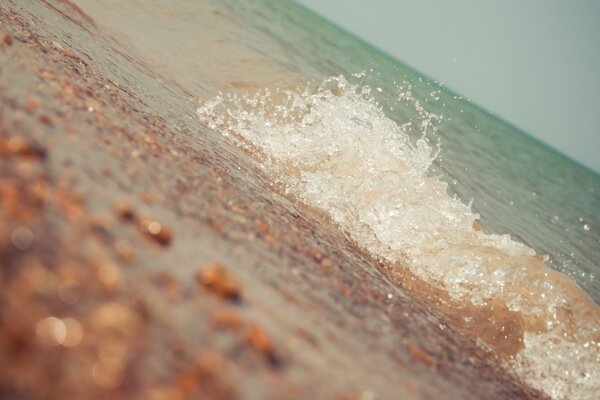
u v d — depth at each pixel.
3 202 1.26
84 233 1.35
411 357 2.10
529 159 24.36
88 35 5.42
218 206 2.38
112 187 1.74
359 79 13.08
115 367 1.00
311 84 7.91
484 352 3.19
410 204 4.69
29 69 2.44
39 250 1.18
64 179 1.56
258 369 1.26
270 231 2.57
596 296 5.78
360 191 4.72
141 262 1.39
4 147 1.51
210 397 1.07
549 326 3.80
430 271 4.18
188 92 5.94
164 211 1.85
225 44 9.38
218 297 1.47
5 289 1.03
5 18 3.35
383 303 2.67
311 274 2.33
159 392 1.00
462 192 8.29
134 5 9.48
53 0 6.18
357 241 4.21
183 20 10.07
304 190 4.57
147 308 1.22
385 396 1.54
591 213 15.98
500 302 3.99
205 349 1.21
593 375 3.44
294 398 1.23
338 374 1.50
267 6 26.34
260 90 7.20
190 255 1.61
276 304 1.71
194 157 3.03
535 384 3.18
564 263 6.83
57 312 1.05
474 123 24.48
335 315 2.01
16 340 0.94
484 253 4.31
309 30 26.81
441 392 1.90
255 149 5.05
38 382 0.90
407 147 5.61
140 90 4.29
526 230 7.94
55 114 2.05
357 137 5.48
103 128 2.31
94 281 1.20
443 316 3.51
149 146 2.55
